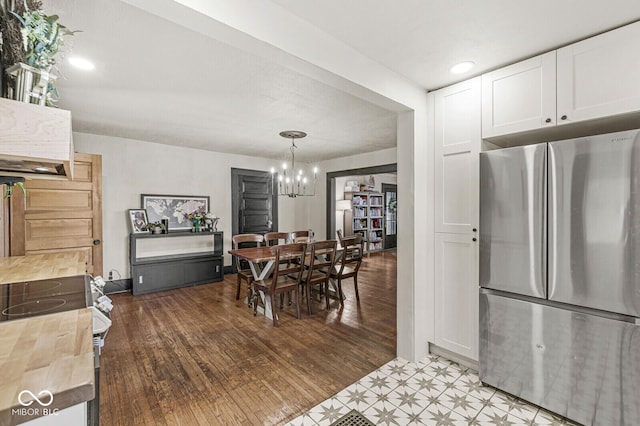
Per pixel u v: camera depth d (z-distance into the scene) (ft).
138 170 15.20
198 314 11.72
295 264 13.01
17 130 2.85
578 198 5.46
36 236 10.90
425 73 7.30
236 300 13.52
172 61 7.05
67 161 3.18
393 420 5.91
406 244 8.11
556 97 6.12
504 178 6.40
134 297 13.91
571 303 5.58
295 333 9.96
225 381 7.20
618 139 5.05
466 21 5.35
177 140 15.17
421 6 4.96
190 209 16.87
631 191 4.95
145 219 15.21
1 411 1.80
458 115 7.64
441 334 8.04
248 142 15.64
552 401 5.88
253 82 8.22
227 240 18.53
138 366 7.84
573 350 5.60
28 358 2.38
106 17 5.39
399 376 7.41
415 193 7.94
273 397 6.61
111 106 10.07
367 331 10.14
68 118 3.10
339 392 6.79
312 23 5.41
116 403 6.36
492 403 6.38
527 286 6.11
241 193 19.24
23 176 4.81
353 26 5.50
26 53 3.15
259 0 4.69
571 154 5.53
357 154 19.27
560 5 4.91
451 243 7.76
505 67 6.84
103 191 14.23
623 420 5.08
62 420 2.03
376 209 29.43
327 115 11.10
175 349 8.80
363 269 20.58
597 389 5.34
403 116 8.14
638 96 5.20
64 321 3.23
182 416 5.99
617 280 5.08
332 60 5.81
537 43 6.02
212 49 6.52
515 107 6.68
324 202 21.65
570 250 5.56
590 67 5.71
